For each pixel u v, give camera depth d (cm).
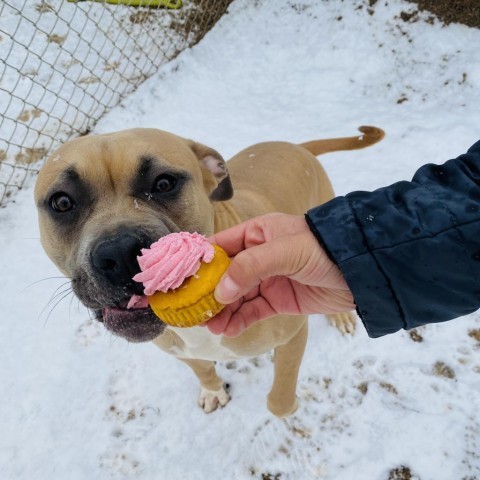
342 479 57
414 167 87
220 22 123
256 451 61
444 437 58
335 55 111
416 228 32
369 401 63
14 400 68
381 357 66
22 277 81
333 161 92
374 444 59
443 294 34
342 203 35
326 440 60
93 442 64
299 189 66
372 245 33
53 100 106
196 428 63
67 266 46
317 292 43
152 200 44
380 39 109
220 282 32
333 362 67
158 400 67
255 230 39
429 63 102
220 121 103
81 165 43
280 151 68
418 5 108
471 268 32
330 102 104
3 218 90
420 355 66
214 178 52
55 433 65
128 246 36
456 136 89
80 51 115
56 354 72
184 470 61
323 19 117
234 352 53
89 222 42
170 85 111
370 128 71
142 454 62
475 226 31
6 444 64
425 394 62
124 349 72
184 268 31
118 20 122
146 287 31
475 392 62
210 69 114
